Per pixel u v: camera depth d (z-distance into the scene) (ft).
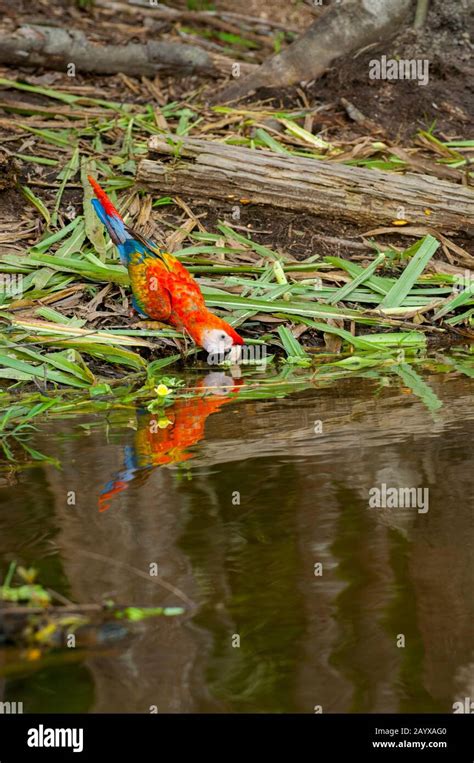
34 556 17.69
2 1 54.80
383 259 35.60
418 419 25.23
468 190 37.04
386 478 21.20
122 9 57.52
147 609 16.10
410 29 47.57
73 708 14.05
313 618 15.93
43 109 43.27
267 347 32.32
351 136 43.47
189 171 36.50
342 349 32.73
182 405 26.96
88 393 28.25
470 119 44.93
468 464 21.91
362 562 17.65
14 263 33.19
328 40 47.24
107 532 18.70
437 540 18.42
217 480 21.25
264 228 37.14
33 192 37.40
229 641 15.34
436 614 15.99
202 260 34.63
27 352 29.19
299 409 26.40
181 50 49.83
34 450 23.31
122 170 38.75
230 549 18.07
